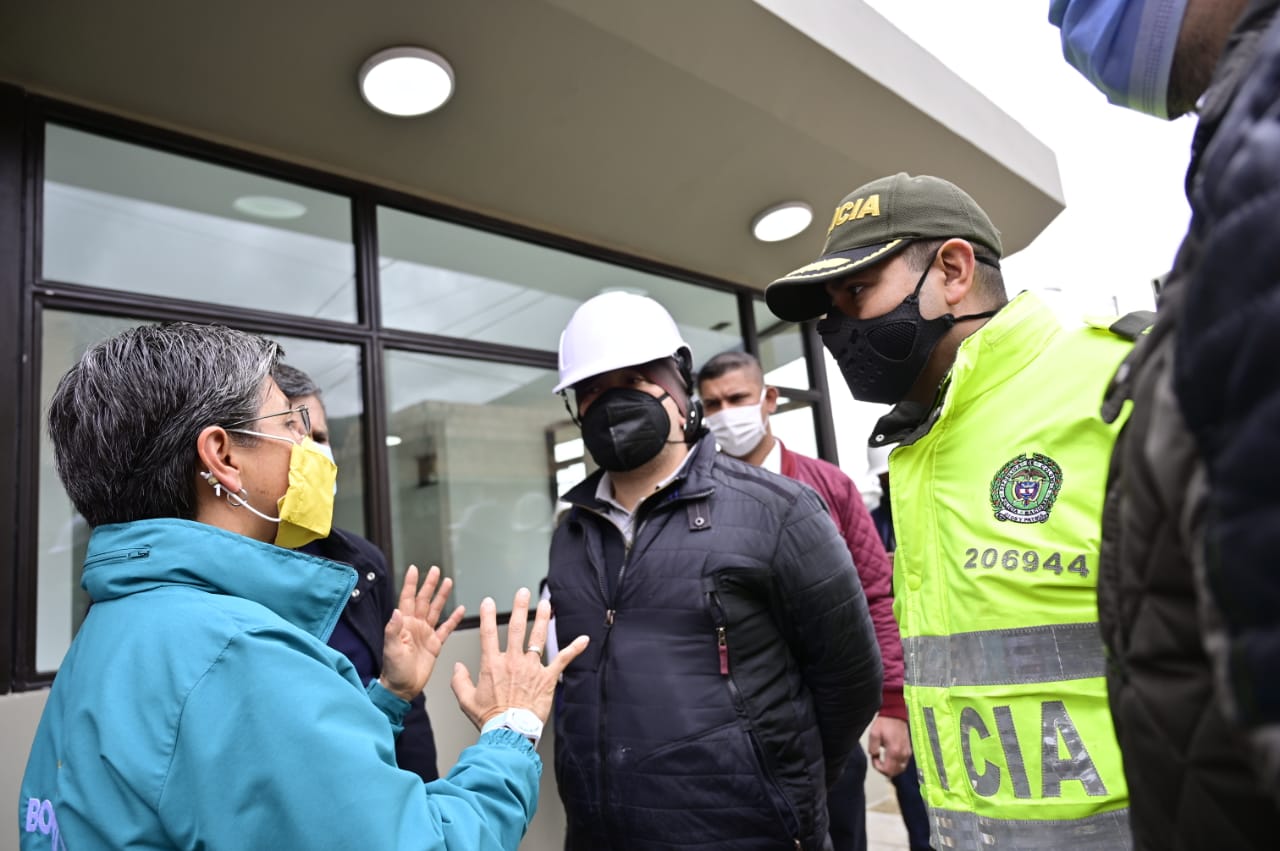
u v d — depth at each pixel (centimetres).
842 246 121
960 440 106
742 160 329
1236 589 33
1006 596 95
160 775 71
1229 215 35
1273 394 32
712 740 140
